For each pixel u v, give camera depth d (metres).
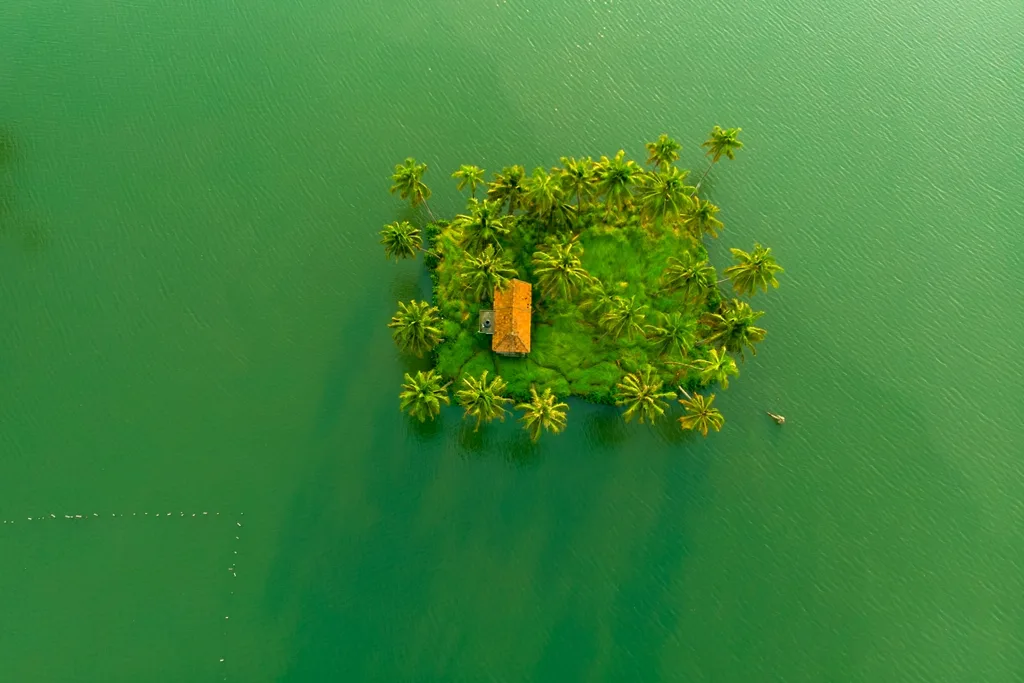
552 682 62.16
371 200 81.50
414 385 63.78
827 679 62.44
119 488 66.94
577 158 85.12
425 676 62.22
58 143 84.56
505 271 68.25
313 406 70.81
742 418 71.19
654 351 71.00
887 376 73.38
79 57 91.31
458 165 84.00
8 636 62.12
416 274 76.50
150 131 85.94
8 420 69.38
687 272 66.88
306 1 96.75
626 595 65.00
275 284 76.44
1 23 93.31
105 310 74.69
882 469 69.56
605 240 75.56
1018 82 93.50
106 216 79.88
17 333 73.31
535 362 70.62
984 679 62.25
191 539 65.50
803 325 75.69
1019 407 72.06
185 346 73.06
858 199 83.50
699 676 62.53
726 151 72.81
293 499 67.38
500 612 64.25
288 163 84.00
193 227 79.44
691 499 68.50
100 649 62.00
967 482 69.00
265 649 62.47
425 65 92.06
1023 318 76.69
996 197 84.00
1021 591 65.06
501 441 70.12
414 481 68.62
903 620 64.25
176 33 93.81
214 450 68.75
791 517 67.88
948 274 79.00
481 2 97.50
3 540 64.94
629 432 70.25
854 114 90.12
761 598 65.12
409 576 65.12
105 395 70.62
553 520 67.50
